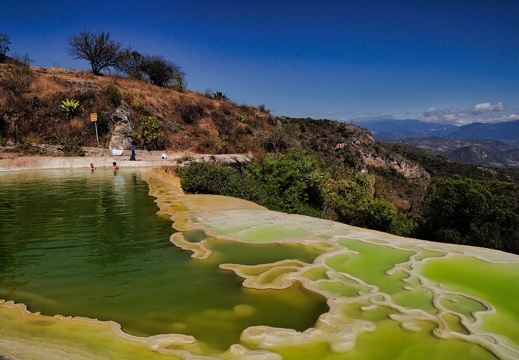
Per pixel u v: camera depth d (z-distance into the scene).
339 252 4.87
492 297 3.52
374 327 2.91
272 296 3.48
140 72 36.41
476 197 11.32
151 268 4.18
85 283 3.73
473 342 2.71
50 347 2.54
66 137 20.11
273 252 4.85
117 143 21.34
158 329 2.87
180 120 28.03
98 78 29.94
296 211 13.95
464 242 11.20
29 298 3.37
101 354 2.48
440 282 3.88
